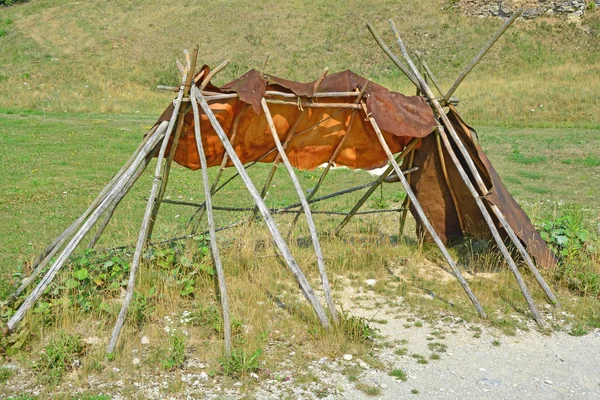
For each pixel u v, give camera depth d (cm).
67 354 512
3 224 955
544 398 473
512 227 711
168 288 655
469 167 705
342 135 757
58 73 3050
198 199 1170
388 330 598
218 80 2939
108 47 3372
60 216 1011
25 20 3856
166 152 702
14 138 1822
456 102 733
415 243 871
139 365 513
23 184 1255
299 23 3444
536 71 2716
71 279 614
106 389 477
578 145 1728
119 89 2881
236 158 597
